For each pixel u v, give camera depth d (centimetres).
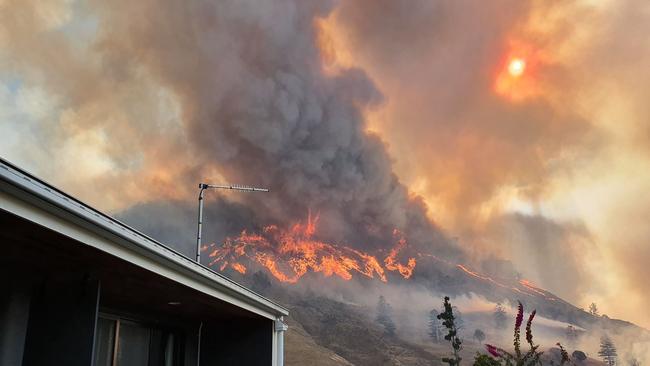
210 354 1076
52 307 540
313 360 7294
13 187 356
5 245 449
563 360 696
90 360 527
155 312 899
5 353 505
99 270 554
